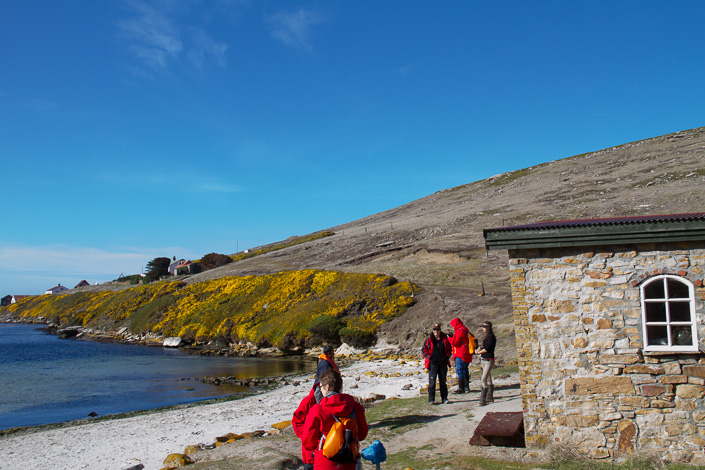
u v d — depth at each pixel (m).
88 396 23.86
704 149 82.25
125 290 78.12
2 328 84.81
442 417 12.30
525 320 9.48
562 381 9.16
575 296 9.23
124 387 26.16
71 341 57.69
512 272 9.62
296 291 51.25
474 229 67.62
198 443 13.36
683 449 8.41
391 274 49.47
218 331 49.09
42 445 14.32
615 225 8.91
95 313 72.44
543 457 8.74
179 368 33.25
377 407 14.45
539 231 9.32
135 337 56.62
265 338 43.16
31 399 23.38
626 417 8.77
